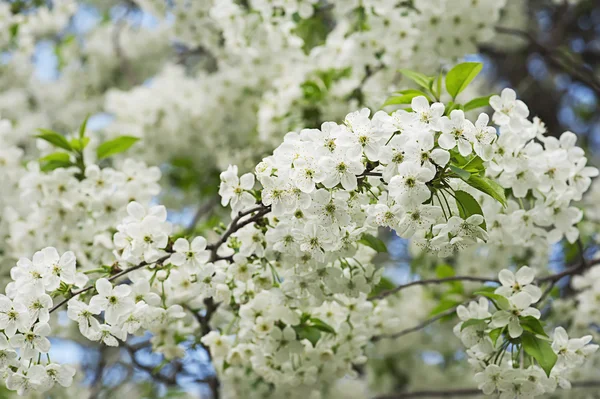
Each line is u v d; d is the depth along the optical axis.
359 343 5.14
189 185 9.27
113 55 11.05
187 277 4.50
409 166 3.67
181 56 11.28
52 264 4.09
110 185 5.62
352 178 3.77
